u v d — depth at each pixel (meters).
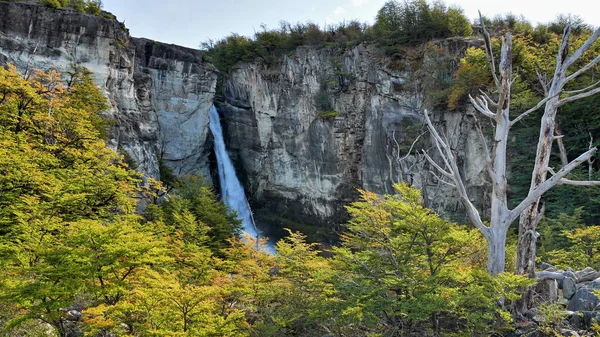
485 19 55.50
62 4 44.19
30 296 10.56
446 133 43.09
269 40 67.12
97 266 10.96
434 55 45.97
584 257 20.58
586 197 28.94
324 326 15.42
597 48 34.75
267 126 63.31
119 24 48.03
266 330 14.62
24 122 22.73
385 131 48.44
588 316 12.68
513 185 35.00
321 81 57.47
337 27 67.88
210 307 11.42
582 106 32.47
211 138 61.47
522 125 36.72
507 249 19.17
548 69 35.59
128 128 43.41
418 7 51.75
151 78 53.16
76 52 41.34
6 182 16.61
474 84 38.56
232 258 18.81
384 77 50.66
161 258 12.93
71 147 23.34
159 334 9.95
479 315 12.33
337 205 55.62
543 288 15.29
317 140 57.41
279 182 61.84
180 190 43.97
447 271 13.55
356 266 14.30
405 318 13.65
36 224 13.57
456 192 41.50
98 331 11.72
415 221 13.48
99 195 19.77
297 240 17.91
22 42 39.09
